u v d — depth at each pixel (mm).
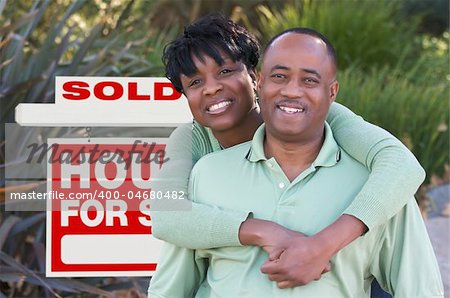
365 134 2760
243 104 2932
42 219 4535
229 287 2674
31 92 4703
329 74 2604
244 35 2953
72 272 3822
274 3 11133
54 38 5082
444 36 11375
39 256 4293
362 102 7387
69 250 3814
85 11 7410
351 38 9156
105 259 3838
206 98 2895
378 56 9211
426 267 2697
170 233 2734
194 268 2846
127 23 6969
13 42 5027
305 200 2666
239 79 2906
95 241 3826
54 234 3822
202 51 2863
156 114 3762
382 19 9516
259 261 2652
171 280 2814
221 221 2646
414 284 2682
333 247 2535
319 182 2686
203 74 2885
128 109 3795
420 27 12203
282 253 2543
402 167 2639
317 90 2580
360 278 2705
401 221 2721
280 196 2680
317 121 2615
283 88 2574
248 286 2631
